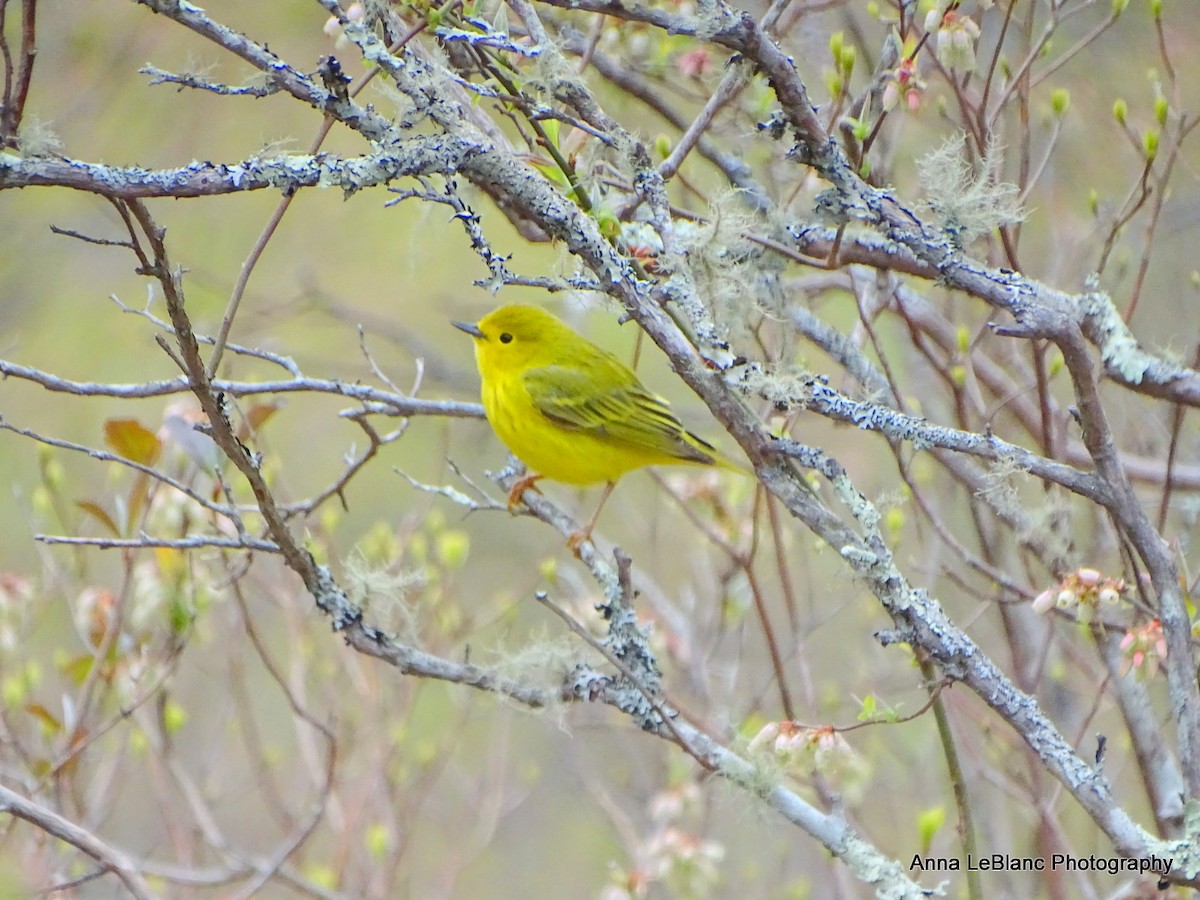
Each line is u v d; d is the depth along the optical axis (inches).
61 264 708.7
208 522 382.0
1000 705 253.1
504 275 254.1
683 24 259.1
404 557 554.3
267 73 245.8
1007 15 322.0
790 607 366.0
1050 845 373.4
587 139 328.5
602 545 505.4
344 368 686.5
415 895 550.3
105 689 410.9
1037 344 335.3
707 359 261.7
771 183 406.3
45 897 391.2
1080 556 378.0
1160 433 469.1
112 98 687.7
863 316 337.4
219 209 725.9
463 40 269.1
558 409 448.5
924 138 498.6
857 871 269.0
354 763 561.9
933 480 519.2
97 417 681.0
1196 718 253.4
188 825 509.0
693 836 435.5
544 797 593.9
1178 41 573.0
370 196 735.1
